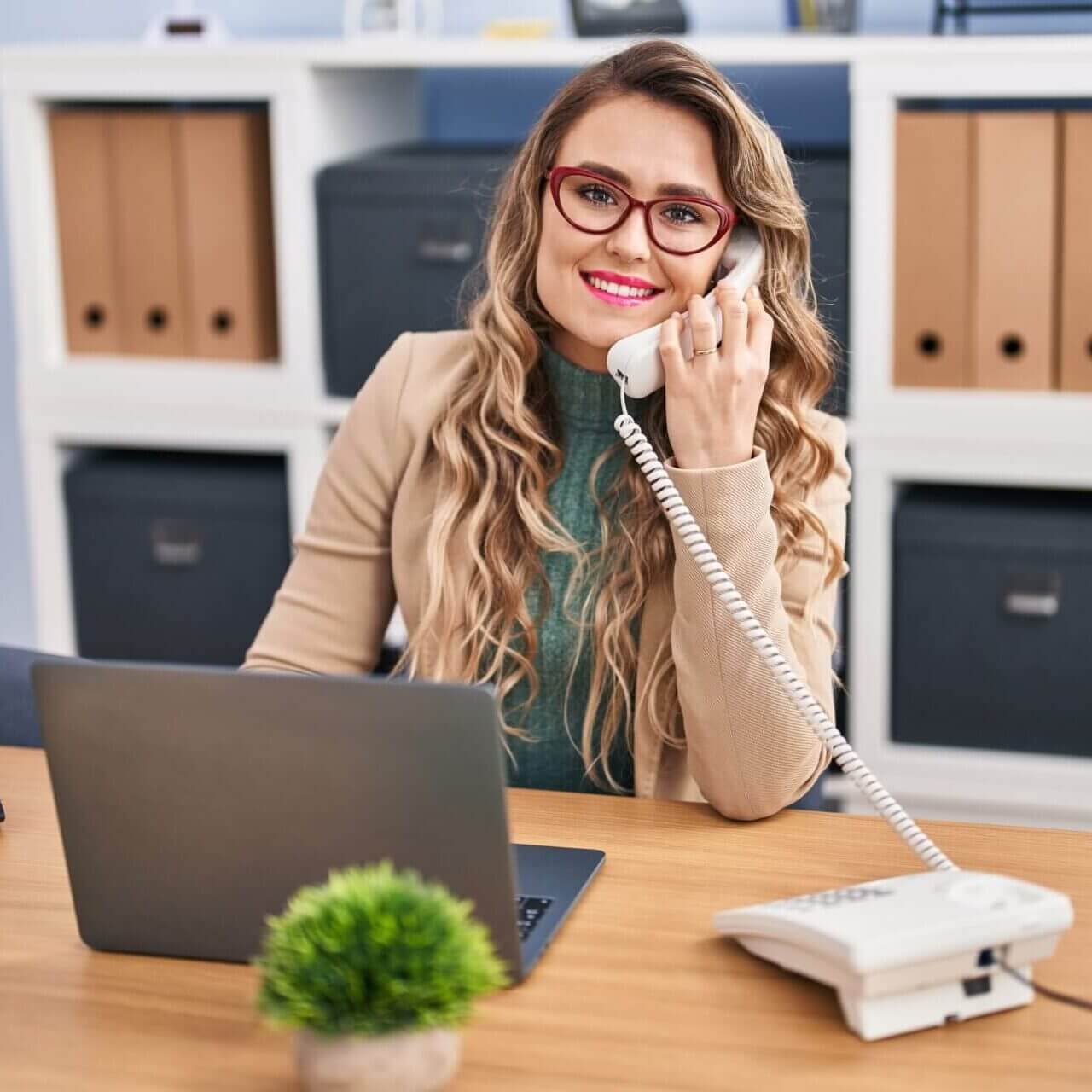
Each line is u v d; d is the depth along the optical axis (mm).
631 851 1279
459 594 1629
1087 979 1071
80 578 2920
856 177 2500
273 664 1707
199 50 2676
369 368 2734
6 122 2771
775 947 1071
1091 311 2486
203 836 1086
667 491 1415
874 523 2602
